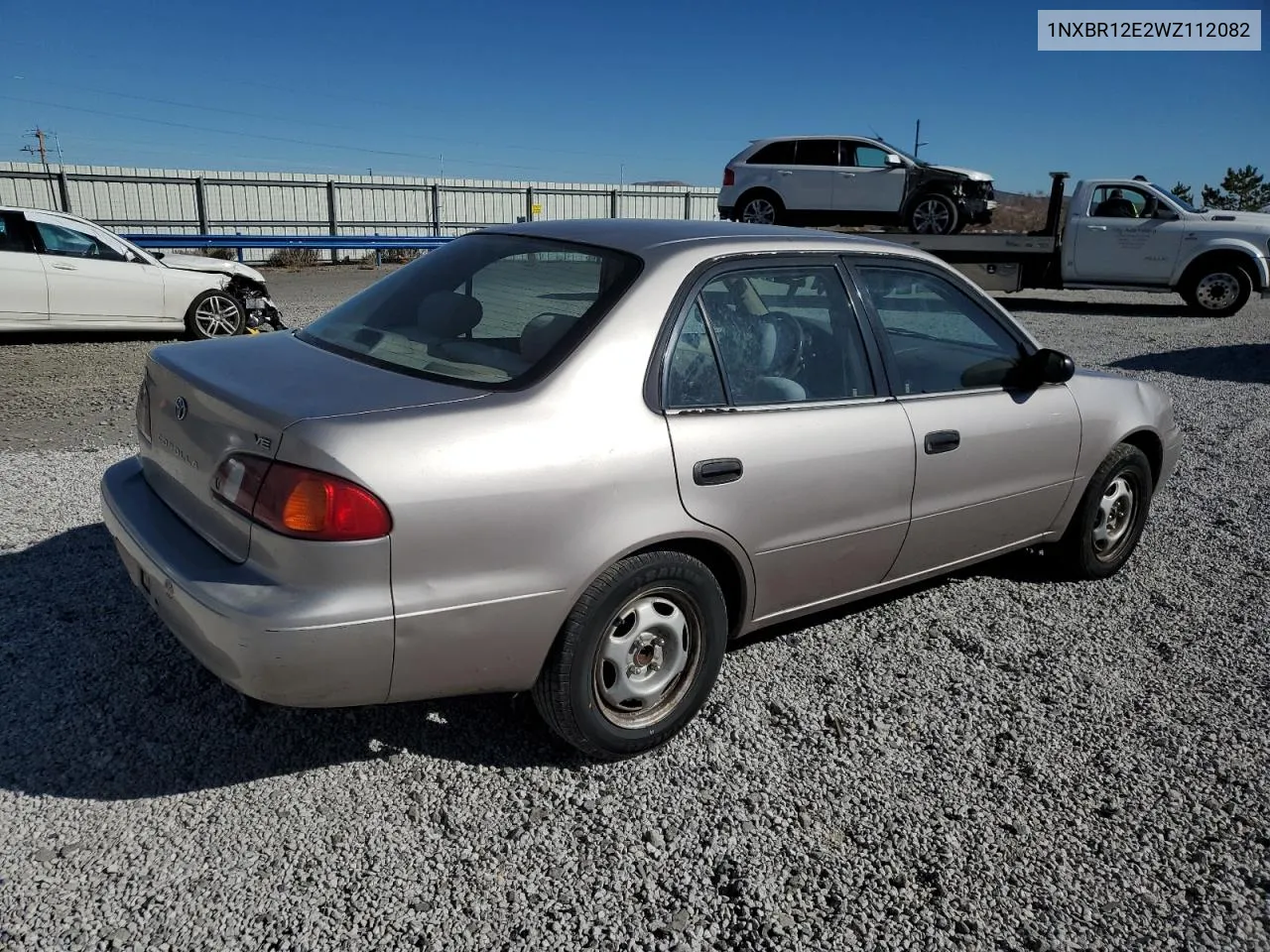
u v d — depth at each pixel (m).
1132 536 4.87
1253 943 2.50
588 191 34.25
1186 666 3.94
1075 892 2.65
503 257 3.48
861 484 3.50
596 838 2.77
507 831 2.78
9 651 3.58
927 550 3.91
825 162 17.44
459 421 2.66
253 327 12.07
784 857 2.73
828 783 3.07
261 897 2.48
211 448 2.78
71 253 10.84
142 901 2.45
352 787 2.94
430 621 2.62
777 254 3.45
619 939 2.41
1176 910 2.60
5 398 8.27
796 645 3.97
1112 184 16.56
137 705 3.29
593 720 2.99
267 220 29.48
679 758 3.17
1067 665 3.90
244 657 2.50
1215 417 8.54
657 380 3.01
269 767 3.02
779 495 3.25
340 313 3.63
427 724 3.28
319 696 2.60
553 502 2.74
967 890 2.64
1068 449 4.33
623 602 2.95
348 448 2.51
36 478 5.70
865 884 2.64
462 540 2.62
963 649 4.01
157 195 27.77
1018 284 16.77
